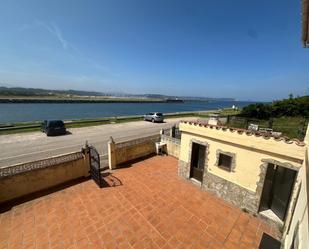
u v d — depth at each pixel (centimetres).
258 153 645
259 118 2466
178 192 840
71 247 530
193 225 630
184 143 943
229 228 623
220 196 791
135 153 1258
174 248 536
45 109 5825
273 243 559
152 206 729
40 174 813
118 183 912
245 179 693
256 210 672
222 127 741
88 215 666
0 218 641
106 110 6338
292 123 1895
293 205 528
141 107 8794
